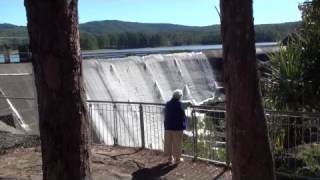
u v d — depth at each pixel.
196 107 10.60
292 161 9.57
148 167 10.09
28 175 9.54
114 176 9.38
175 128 10.30
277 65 12.95
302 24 13.51
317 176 9.16
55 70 5.18
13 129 15.15
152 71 28.03
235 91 5.19
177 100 10.41
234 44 5.11
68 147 5.29
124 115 16.22
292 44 13.08
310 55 12.77
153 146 14.29
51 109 5.23
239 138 5.25
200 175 9.58
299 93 12.48
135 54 32.53
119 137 15.94
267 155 5.31
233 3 5.05
